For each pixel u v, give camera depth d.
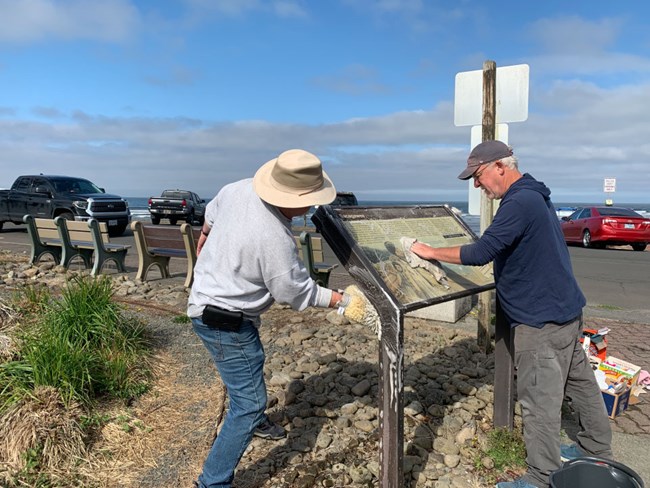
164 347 4.60
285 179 2.27
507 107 4.64
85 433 3.04
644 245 16.33
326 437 3.24
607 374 3.81
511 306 2.74
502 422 3.33
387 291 2.43
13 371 3.22
